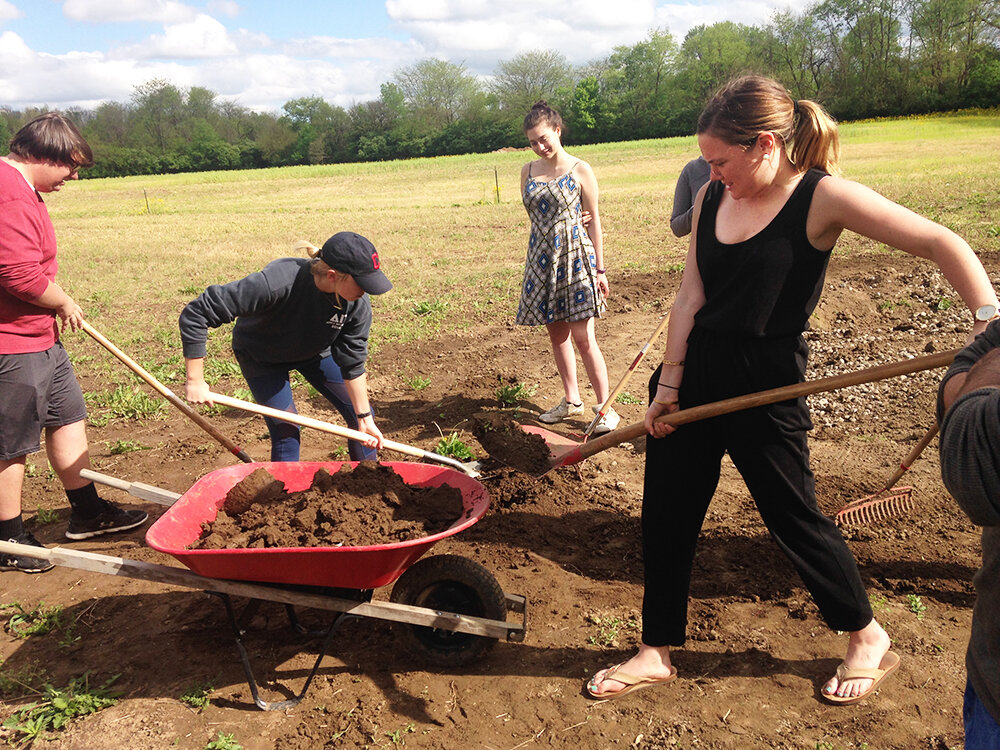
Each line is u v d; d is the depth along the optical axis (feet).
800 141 9.18
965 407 5.49
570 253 19.77
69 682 12.21
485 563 14.98
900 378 22.35
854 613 10.48
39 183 14.62
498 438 13.80
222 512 12.35
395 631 12.02
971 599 13.01
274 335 13.99
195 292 44.09
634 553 15.11
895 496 14.37
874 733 10.28
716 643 12.31
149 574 10.87
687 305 10.36
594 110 301.02
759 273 9.35
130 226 91.09
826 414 21.13
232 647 12.87
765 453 9.96
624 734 10.62
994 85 232.94
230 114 367.66
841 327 27.48
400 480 12.87
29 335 14.69
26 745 10.98
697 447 10.45
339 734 10.86
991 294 8.25
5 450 14.84
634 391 23.84
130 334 34.47
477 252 52.13
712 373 10.06
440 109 346.54
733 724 10.63
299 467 13.47
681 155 159.84
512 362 27.14
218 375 27.45
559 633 12.81
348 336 14.24
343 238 12.35
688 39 307.37
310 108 346.13
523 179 20.38
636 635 12.62
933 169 80.38
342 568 10.66
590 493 17.52
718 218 9.88
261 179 197.36
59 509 18.48
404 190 134.82
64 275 52.06
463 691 11.62
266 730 11.04
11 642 13.41
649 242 49.67
